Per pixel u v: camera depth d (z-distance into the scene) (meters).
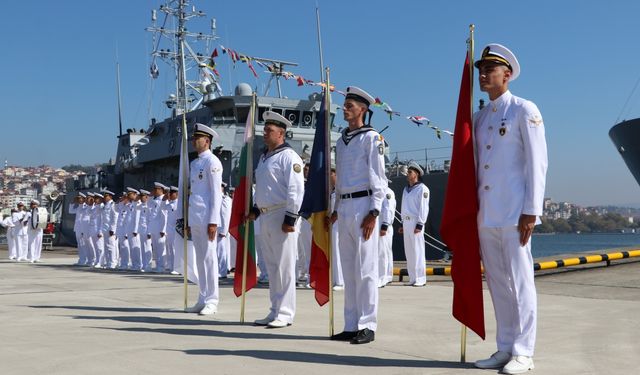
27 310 8.74
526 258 5.11
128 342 6.23
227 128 22.89
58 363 5.24
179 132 25.77
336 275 12.45
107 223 18.94
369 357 5.53
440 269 14.43
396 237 23.97
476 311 5.20
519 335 5.07
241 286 7.78
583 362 5.27
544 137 5.09
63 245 40.00
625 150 29.55
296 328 7.21
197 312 8.56
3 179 182.00
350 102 6.66
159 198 17.48
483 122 5.34
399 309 8.77
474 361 5.39
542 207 5.04
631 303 9.05
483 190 5.21
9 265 20.19
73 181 39.94
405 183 23.72
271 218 7.36
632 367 5.09
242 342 6.25
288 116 23.22
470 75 5.31
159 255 17.27
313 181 6.80
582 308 8.54
